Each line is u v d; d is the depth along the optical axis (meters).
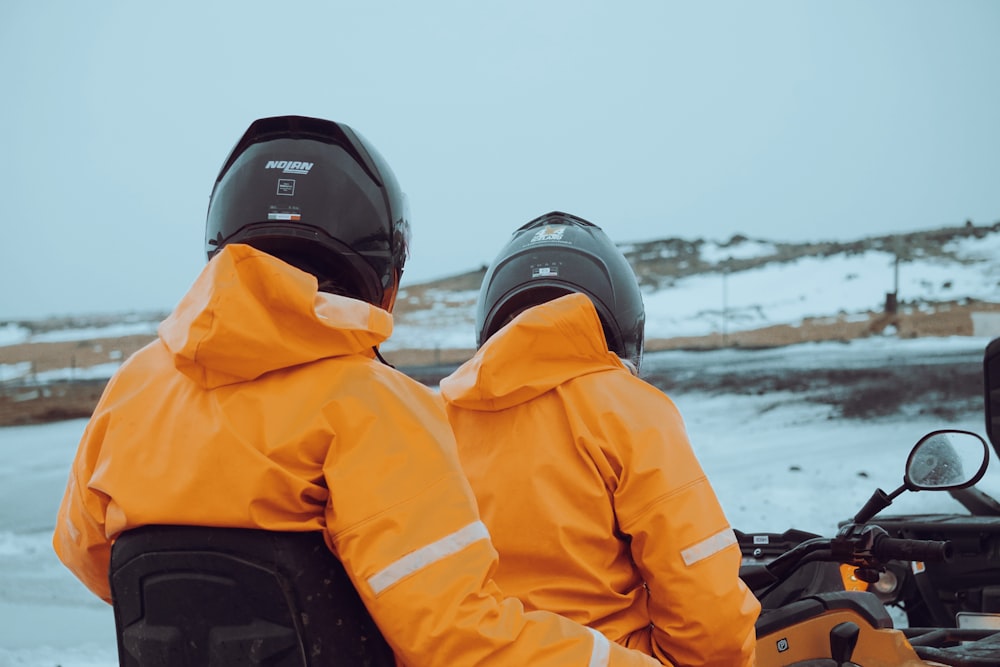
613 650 1.88
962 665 2.68
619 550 2.37
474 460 2.46
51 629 6.38
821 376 20.31
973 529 3.67
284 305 1.79
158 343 2.08
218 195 2.17
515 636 1.80
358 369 1.88
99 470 1.91
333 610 1.81
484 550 1.83
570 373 2.43
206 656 1.79
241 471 1.78
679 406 16.86
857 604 2.68
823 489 9.62
